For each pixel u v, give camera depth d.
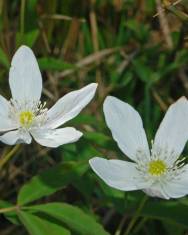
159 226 0.28
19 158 0.31
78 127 0.31
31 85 0.25
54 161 0.31
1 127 0.24
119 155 0.28
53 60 0.30
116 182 0.22
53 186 0.23
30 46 0.29
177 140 0.24
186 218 0.24
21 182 0.30
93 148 0.25
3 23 0.32
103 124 0.31
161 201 0.26
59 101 0.24
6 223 0.30
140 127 0.24
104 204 0.27
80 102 0.24
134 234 0.26
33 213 0.23
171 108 0.24
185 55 0.33
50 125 0.24
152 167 0.23
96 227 0.22
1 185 0.30
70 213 0.23
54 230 0.22
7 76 0.30
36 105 0.25
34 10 0.30
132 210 0.25
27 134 0.24
